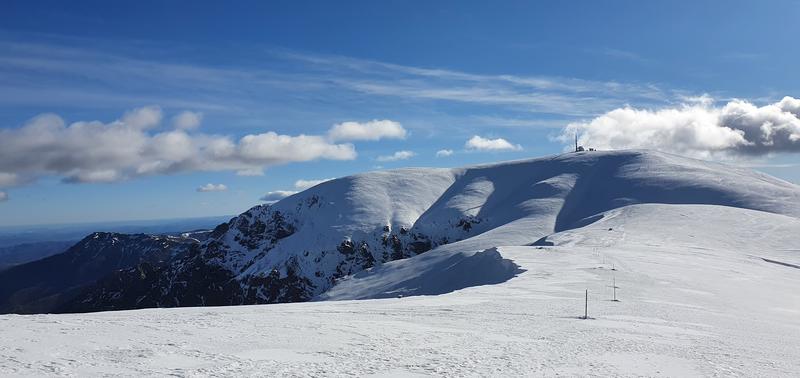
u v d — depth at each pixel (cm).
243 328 1816
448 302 2916
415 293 7494
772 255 7188
